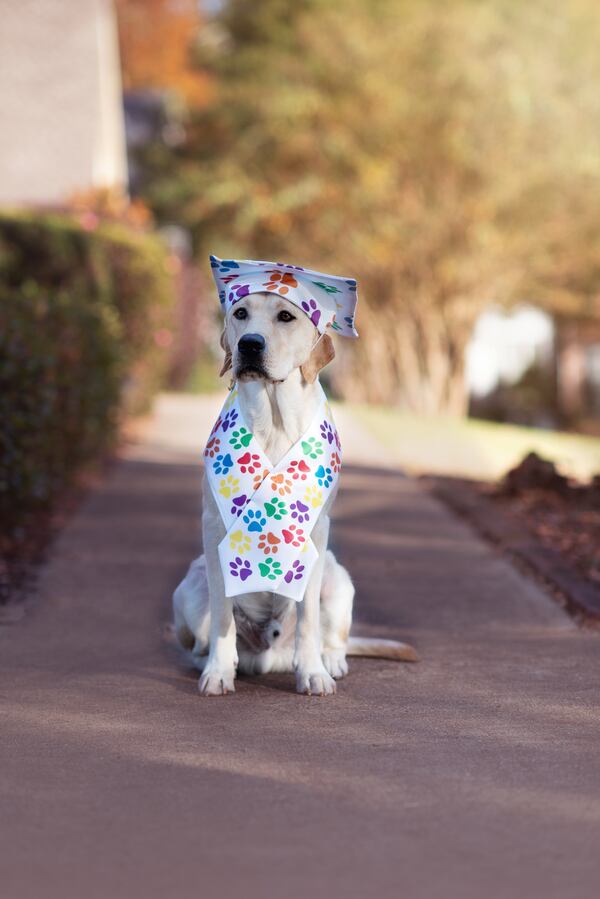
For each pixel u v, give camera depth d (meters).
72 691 5.18
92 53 24.38
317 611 5.21
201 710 4.89
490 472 13.41
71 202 20.11
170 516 9.63
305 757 4.29
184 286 22.77
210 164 30.84
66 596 7.01
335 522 9.51
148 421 16.47
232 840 3.52
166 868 3.33
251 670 5.45
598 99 26.09
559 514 9.70
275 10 33.06
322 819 3.68
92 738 4.52
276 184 29.22
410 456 14.27
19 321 8.24
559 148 26.05
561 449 17.27
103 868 3.33
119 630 6.28
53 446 9.23
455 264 27.84
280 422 5.11
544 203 26.92
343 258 29.03
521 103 25.53
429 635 6.24
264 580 5.00
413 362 29.58
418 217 27.33
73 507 9.91
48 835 3.56
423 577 7.63
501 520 9.32
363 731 4.60
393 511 10.06
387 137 27.02
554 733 4.58
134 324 15.84
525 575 7.70
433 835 3.56
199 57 36.84
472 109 26.11
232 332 5.11
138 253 15.98
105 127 25.00
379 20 28.28
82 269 15.39
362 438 15.84
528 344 39.91
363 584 7.41
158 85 37.22
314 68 27.73
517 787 3.97
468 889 3.20
